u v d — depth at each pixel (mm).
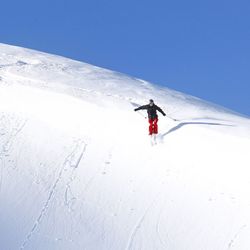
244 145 32812
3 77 47219
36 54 62719
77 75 54219
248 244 23281
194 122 38656
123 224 24312
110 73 60156
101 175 28656
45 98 40188
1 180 26391
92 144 32625
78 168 29141
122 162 30469
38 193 25719
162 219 25016
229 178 28625
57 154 30594
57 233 22766
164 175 29109
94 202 25844
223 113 47750
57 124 35281
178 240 23531
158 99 48125
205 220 25109
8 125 34062
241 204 26266
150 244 23016
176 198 26859
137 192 27250
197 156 31203
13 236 21906
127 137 34031
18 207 24188
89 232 23266
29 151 30469
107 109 39344
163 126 36375
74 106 38938
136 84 55812
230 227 24562
